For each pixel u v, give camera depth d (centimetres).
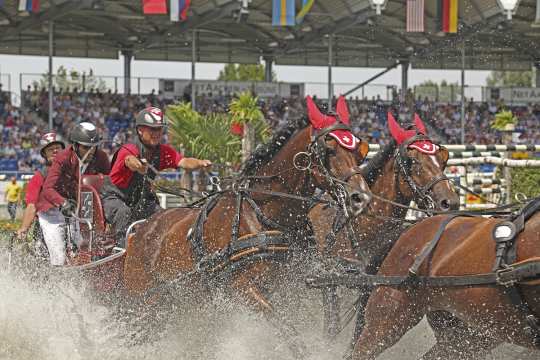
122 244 1202
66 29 5697
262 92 6128
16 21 4938
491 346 920
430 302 862
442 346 947
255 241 981
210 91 6100
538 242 777
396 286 885
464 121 5738
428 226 898
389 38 5638
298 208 1020
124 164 1204
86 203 1217
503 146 2159
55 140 1388
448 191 1153
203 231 1045
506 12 4562
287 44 5862
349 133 991
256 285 984
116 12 5003
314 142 992
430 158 1172
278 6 4525
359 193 956
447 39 5484
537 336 787
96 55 6706
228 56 6988
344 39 5897
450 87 6444
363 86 6122
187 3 4338
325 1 4838
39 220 1327
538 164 2050
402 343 1164
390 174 1189
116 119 5816
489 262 805
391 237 982
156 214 1178
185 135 3769
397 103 6128
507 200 2200
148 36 5622
